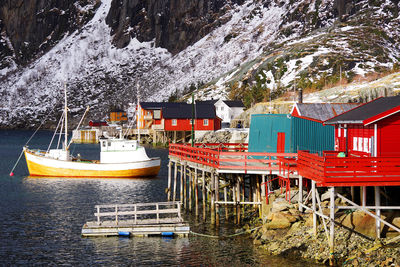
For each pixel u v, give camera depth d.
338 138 34.03
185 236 34.12
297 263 26.69
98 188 55.88
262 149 41.09
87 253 30.89
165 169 75.00
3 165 82.12
